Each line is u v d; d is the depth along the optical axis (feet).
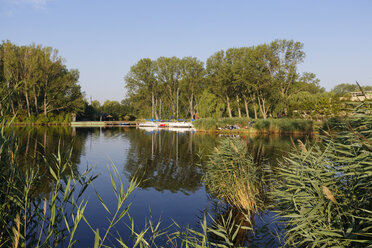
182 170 33.68
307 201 10.60
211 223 17.07
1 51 132.67
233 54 131.54
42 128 118.52
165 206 20.66
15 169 9.72
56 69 146.41
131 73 190.90
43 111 159.12
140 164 37.55
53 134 86.69
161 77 187.73
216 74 135.23
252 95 130.31
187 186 26.32
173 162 39.29
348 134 10.82
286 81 130.62
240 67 122.83
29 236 9.60
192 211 19.57
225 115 155.12
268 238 13.78
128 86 193.57
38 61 139.85
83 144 61.93
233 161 23.00
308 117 109.09
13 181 9.53
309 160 11.75
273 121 101.30
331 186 10.46
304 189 11.43
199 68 174.19
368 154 9.02
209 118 114.73
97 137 82.07
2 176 9.11
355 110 10.77
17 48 137.69
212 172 24.63
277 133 99.14
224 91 132.05
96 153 47.83
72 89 161.79
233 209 19.74
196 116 146.51
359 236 8.43
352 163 10.41
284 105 131.75
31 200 10.60
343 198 9.66
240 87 130.00
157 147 57.57
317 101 109.09
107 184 26.68
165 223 17.33
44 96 151.64
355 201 9.65
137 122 197.16
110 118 226.17
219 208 20.12
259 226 15.87
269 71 126.93
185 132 110.73
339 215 9.07
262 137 83.41
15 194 9.03
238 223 16.78
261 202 20.34
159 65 185.78
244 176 21.94
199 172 32.58
